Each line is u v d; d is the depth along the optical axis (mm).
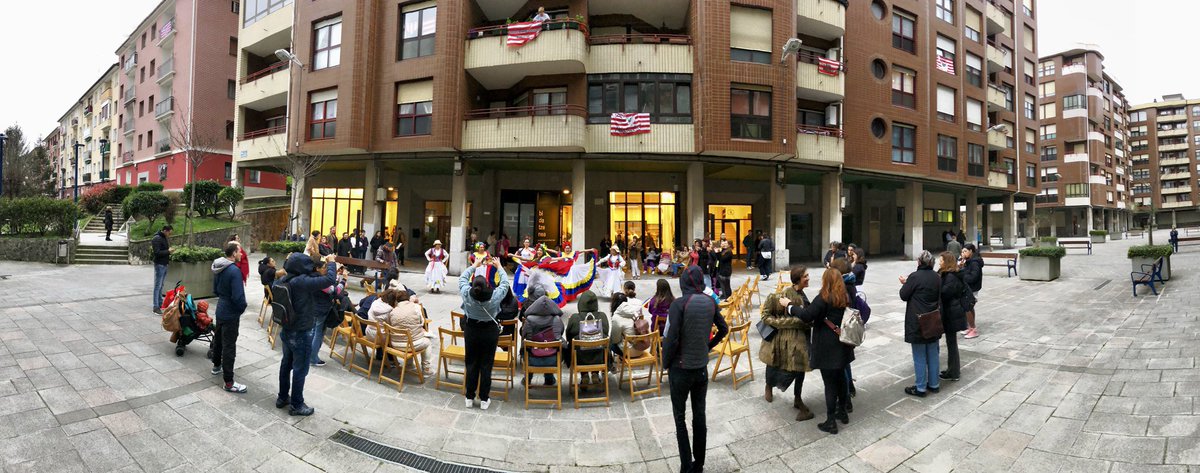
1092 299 10391
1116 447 4055
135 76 39438
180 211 24734
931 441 4422
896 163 21531
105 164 45688
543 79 17141
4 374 5516
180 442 4258
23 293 10664
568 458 4258
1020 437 4391
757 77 16609
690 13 17281
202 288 10180
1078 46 50500
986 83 26688
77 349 6555
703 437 3945
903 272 17703
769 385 5340
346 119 16625
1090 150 50188
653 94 16875
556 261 11523
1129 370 5699
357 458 4164
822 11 19094
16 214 18156
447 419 4996
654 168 19984
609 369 5961
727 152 16641
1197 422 4230
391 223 21891
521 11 18172
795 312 4805
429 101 16469
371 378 6137
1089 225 49750
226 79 31969
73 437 4211
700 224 17422
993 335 7898
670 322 4023
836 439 4512
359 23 16797
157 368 5969
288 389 5074
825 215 20219
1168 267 11781
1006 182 29297
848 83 20406
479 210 21031
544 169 20547
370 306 6820
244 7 22297
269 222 24297
